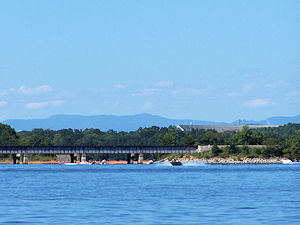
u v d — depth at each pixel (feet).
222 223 506.07
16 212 579.89
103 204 652.48
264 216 548.31
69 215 558.97
